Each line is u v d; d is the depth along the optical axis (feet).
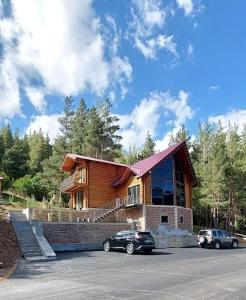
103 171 147.54
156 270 57.67
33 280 48.34
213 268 59.93
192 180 146.30
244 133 236.84
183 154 141.69
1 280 48.52
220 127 243.60
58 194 205.57
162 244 117.19
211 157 192.95
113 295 37.37
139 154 238.89
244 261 71.51
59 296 37.27
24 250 78.33
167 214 132.87
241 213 201.67
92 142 214.07
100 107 226.38
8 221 93.09
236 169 186.19
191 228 140.97
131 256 83.10
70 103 247.29
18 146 283.59
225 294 37.60
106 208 142.31
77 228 107.45
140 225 128.77
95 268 61.16
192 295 37.06
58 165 209.26
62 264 67.56
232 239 116.57
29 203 178.40
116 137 224.94
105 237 112.78
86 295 37.55
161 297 36.06
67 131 242.99
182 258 78.18
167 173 138.00
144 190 130.21
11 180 248.52
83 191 145.79
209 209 198.49
